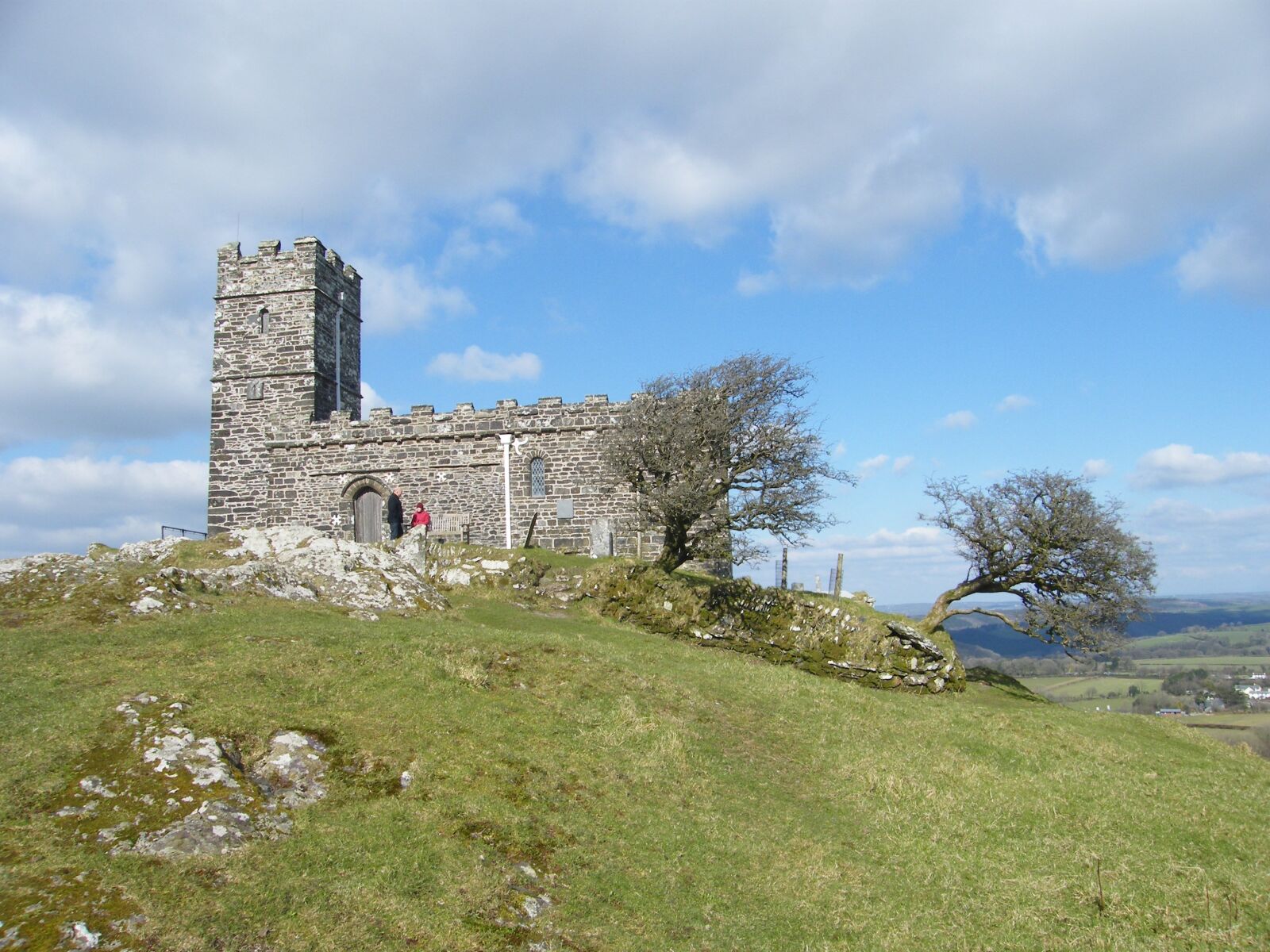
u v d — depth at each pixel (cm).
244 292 4394
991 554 3256
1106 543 3106
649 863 1159
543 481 3778
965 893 1244
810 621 2905
